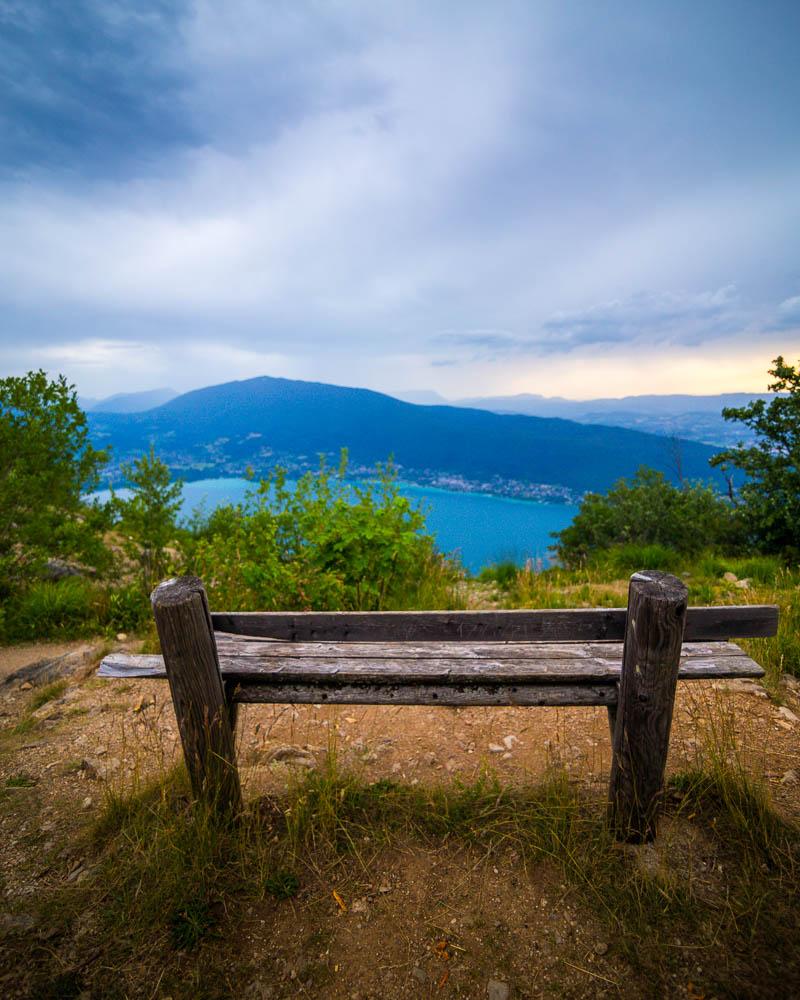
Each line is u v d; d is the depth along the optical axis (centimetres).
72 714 388
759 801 233
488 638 263
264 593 553
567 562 1134
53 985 179
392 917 201
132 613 623
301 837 237
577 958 183
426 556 768
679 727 331
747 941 184
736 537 1069
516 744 321
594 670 217
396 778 288
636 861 215
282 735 342
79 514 758
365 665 226
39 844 246
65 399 741
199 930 195
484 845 230
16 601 643
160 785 266
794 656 412
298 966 185
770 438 976
